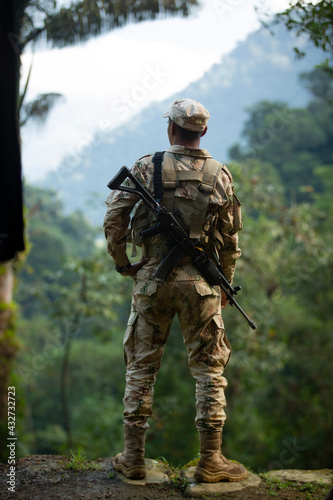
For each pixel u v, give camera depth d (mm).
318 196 20938
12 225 2641
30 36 3924
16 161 2592
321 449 14641
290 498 2664
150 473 2799
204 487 2635
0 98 2520
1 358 8625
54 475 2768
